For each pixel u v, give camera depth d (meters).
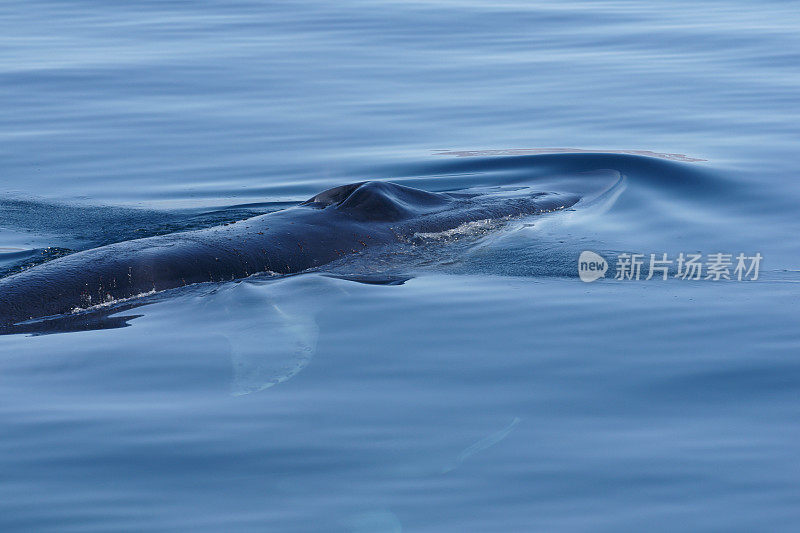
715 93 22.47
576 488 7.55
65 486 7.63
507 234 13.78
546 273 12.39
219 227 13.05
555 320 10.89
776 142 18.50
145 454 8.07
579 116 21.09
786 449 8.02
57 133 20.48
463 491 7.52
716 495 7.43
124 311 11.17
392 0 32.88
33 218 15.38
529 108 21.80
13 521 7.19
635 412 8.70
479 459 7.95
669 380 9.33
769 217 14.36
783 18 29.89
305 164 18.47
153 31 28.94
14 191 17.09
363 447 8.14
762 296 11.46
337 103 22.41
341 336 10.45
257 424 8.53
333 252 12.65
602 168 17.09
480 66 25.41
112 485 7.64
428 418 8.61
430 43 27.69
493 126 20.56
